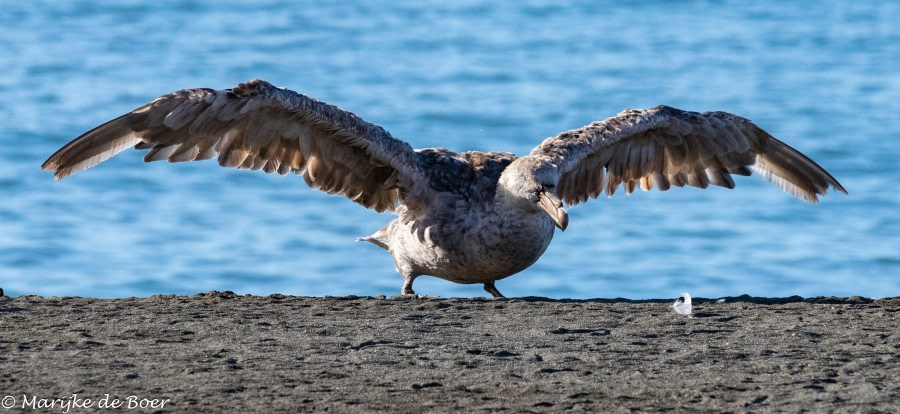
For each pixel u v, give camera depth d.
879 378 10.83
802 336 12.46
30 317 13.30
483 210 15.16
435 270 15.79
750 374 11.02
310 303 14.37
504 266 15.31
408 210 15.68
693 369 11.18
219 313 13.67
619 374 11.02
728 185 16.98
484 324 13.13
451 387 10.58
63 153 14.05
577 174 16.42
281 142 15.01
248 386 10.53
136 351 11.75
